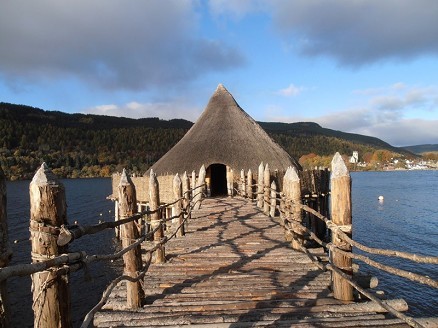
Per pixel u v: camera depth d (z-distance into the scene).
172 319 4.45
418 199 53.72
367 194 62.94
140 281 4.98
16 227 29.50
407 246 25.58
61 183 2.71
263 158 23.48
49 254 2.58
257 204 15.66
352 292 4.96
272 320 4.40
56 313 2.54
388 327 4.12
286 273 6.25
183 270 6.51
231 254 7.56
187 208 11.22
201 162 22.98
